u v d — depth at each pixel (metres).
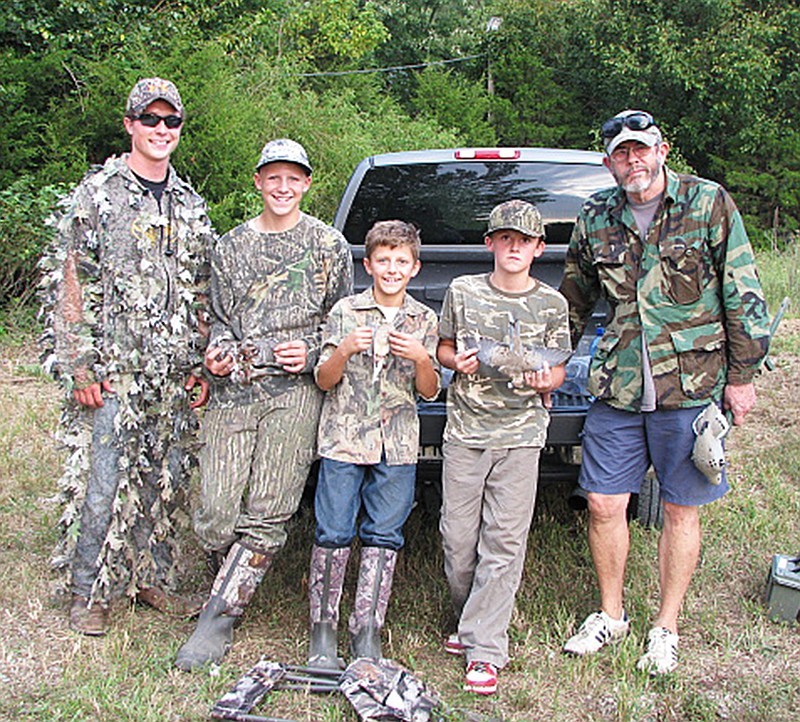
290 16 22.55
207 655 3.38
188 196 3.64
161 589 3.84
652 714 3.16
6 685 3.21
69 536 3.58
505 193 4.93
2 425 6.16
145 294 3.52
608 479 3.56
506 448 3.39
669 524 3.55
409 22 34.22
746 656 3.57
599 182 4.89
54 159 10.78
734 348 3.38
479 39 32.00
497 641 3.33
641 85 24.53
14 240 9.10
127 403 3.53
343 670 3.32
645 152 3.27
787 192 23.83
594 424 3.62
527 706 3.19
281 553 4.33
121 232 3.47
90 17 12.66
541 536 4.51
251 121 14.54
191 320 3.65
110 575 3.59
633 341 3.44
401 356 3.30
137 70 11.62
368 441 3.40
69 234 3.43
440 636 3.67
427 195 4.99
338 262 3.56
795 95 23.94
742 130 23.72
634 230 3.41
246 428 3.47
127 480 3.56
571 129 28.47
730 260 3.32
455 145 20.84
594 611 3.86
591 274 3.67
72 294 3.44
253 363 3.40
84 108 11.20
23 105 11.14
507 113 28.11
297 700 3.14
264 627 3.69
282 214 3.46
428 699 3.07
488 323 3.40
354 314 3.41
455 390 3.49
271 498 3.48
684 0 23.97
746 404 3.44
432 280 4.66
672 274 3.35
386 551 3.46
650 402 3.41
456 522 3.45
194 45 12.91
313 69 23.34
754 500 5.17
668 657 3.43
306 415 3.48
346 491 3.43
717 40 23.66
